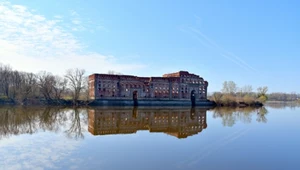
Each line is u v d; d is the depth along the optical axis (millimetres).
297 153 26047
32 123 47375
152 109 102125
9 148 25531
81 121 53188
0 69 129000
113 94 127625
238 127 46906
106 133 37281
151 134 37094
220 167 20438
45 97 122938
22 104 116812
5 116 60062
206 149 26875
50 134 35031
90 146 27328
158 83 140250
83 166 19734
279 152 26422
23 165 19672
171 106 131875
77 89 126000
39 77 126500
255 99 163750
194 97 148500
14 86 127250
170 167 19969
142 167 19844
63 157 22266
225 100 148875
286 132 41438
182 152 25172
